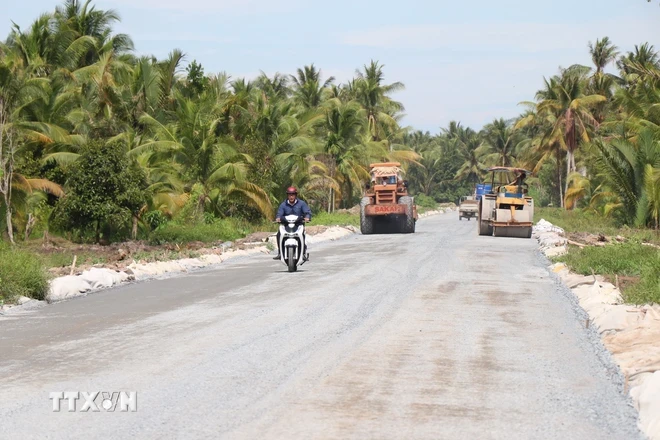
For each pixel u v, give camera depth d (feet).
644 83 286.46
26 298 89.15
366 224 255.29
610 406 43.11
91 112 259.80
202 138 265.54
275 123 336.70
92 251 165.68
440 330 66.44
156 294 95.04
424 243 189.98
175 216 243.81
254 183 287.07
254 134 322.34
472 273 115.24
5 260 99.71
